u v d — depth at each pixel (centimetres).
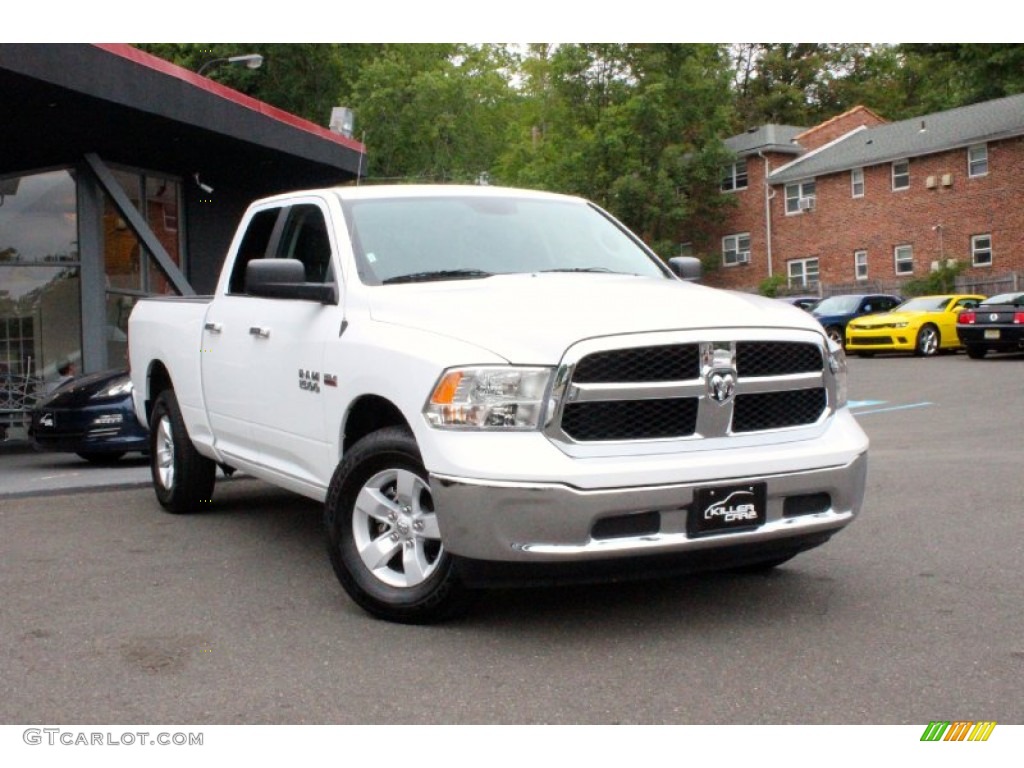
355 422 545
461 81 4638
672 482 449
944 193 4122
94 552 670
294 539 702
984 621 495
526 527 440
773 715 390
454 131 4597
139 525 757
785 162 4897
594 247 635
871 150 4422
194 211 1708
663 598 540
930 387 1934
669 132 4841
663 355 464
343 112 1805
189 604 545
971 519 721
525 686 421
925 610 514
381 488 511
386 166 4591
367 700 410
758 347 484
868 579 573
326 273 588
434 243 592
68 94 1177
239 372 653
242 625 507
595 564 448
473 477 445
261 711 401
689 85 4791
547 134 5300
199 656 463
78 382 1153
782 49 7431
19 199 1541
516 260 598
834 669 435
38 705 410
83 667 451
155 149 1516
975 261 4041
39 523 773
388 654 461
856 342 2877
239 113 1430
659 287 542
